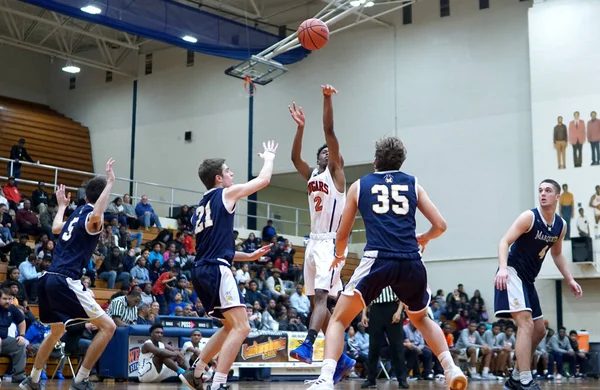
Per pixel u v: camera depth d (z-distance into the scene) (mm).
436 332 5000
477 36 21062
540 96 19438
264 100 24281
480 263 20469
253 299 16469
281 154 23719
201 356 6027
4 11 24688
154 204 26031
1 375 12305
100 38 25094
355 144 22578
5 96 28250
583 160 18734
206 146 25234
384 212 4809
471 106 20969
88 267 15992
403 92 22047
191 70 25938
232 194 5750
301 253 23000
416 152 21688
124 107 27359
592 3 19094
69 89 28922
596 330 18781
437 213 4879
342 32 23172
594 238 18406
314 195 6488
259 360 12078
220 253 5680
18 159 20859
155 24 19375
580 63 19047
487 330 17750
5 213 16641
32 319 12695
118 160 27156
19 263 15008
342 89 23000
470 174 20828
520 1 20484
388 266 4688
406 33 22188
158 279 15469
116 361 11367
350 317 4832
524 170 20016
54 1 17562
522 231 6113
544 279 19547
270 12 24156
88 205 6340
